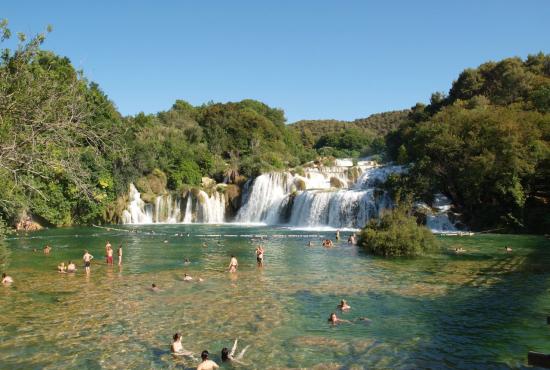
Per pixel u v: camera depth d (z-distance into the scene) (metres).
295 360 15.38
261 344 16.89
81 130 23.17
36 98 21.34
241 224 74.94
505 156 53.16
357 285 26.50
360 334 17.94
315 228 64.50
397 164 81.69
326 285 26.56
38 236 55.12
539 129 57.25
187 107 162.00
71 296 24.02
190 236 55.28
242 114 134.62
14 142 19.73
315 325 19.11
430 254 37.88
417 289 25.27
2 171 21.67
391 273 29.97
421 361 15.17
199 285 26.75
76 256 38.31
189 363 15.23
